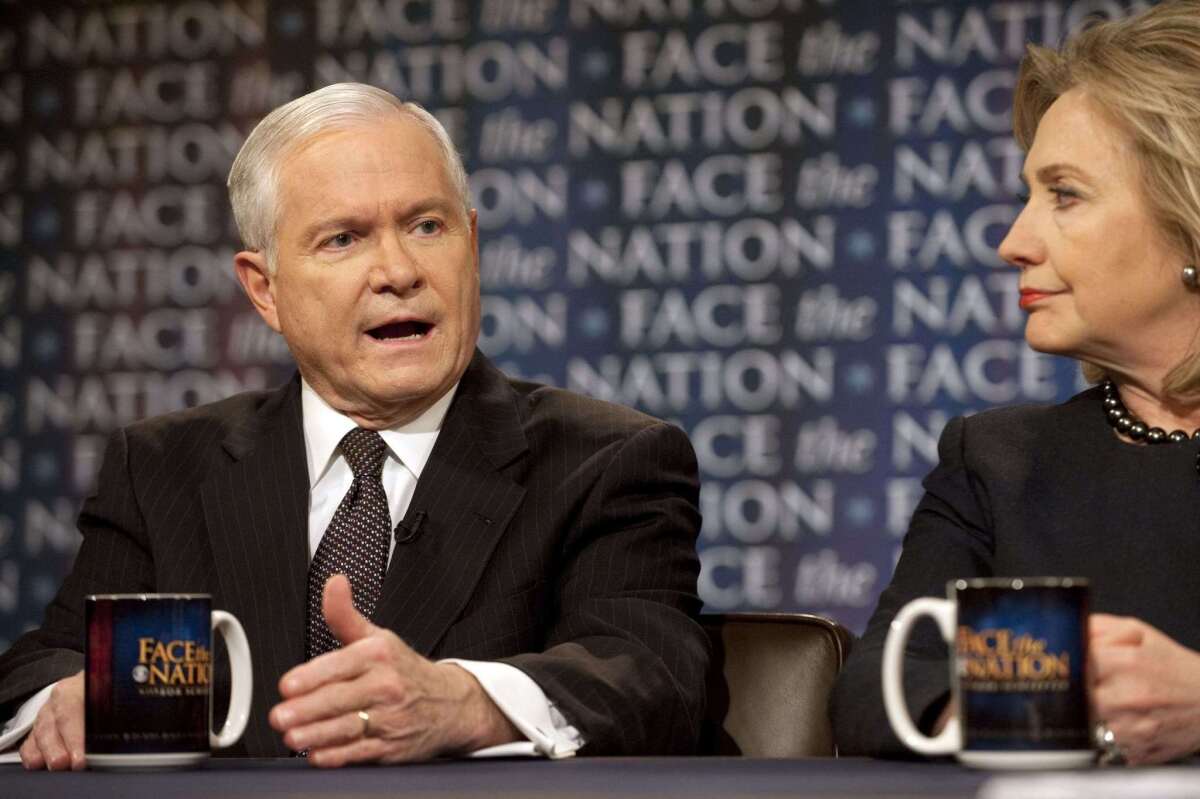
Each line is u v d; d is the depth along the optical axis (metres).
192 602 4.09
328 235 6.03
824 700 5.86
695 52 13.52
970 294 13.02
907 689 4.25
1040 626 3.58
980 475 5.48
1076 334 5.18
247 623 5.93
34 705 5.50
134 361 14.31
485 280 13.77
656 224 13.53
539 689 4.91
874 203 13.18
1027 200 5.48
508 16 13.87
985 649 3.61
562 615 5.92
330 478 6.23
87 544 6.50
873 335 13.14
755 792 3.21
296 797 3.27
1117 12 12.84
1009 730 3.58
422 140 6.17
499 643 5.81
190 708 4.07
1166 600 4.99
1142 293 5.06
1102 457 5.31
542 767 4.01
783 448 13.25
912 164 13.13
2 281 14.50
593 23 13.70
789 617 6.01
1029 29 12.99
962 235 13.05
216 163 14.31
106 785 3.57
